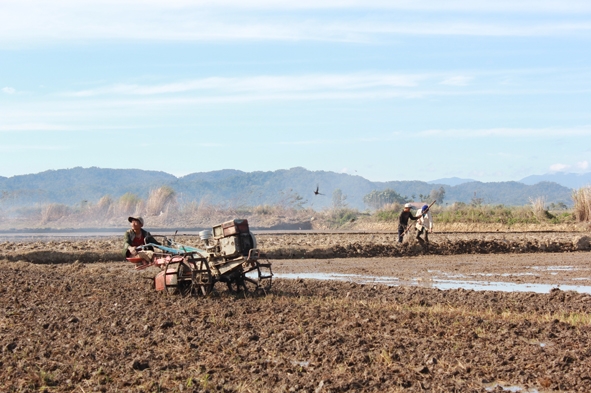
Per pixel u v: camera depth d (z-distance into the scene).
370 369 8.17
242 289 14.69
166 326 10.57
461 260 23.19
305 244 26.48
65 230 44.09
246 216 53.06
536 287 16.66
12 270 18.39
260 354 8.91
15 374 8.02
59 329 10.45
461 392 7.37
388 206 55.28
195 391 7.41
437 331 10.17
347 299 13.48
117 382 7.75
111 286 15.41
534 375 8.02
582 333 10.21
